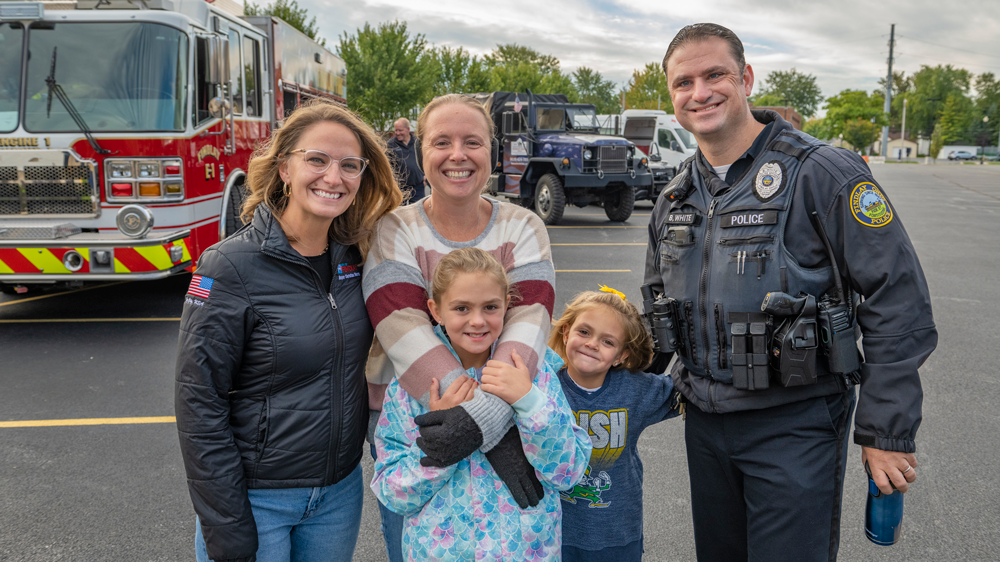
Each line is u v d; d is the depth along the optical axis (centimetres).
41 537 283
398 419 178
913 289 171
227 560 164
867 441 172
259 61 770
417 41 2916
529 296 186
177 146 571
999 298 750
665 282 209
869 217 171
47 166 556
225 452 166
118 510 304
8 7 552
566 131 1445
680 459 366
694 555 281
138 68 564
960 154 9100
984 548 285
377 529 303
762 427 189
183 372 164
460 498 174
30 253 539
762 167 187
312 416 174
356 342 181
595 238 1170
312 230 176
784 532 187
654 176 1633
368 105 2797
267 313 169
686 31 194
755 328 182
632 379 224
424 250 192
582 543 224
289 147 173
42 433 381
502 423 164
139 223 546
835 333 177
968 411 428
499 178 1438
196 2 616
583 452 179
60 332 575
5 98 562
